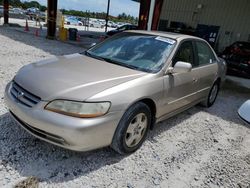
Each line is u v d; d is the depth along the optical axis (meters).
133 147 3.04
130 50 3.60
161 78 3.21
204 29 16.11
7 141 2.96
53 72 2.85
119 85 2.71
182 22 17.22
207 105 5.18
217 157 3.32
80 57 3.54
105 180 2.56
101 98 2.50
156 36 3.79
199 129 4.11
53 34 14.55
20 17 33.78
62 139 2.43
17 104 2.65
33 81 2.70
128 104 2.70
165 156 3.15
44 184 2.38
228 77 9.23
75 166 2.70
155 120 3.31
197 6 16.25
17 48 9.48
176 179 2.75
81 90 2.52
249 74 9.20
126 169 2.78
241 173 3.04
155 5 9.05
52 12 14.10
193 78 3.96
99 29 34.78
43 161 2.70
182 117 4.53
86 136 2.42
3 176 2.41
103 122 2.50
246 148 3.70
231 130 4.27
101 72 2.95
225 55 10.03
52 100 2.46
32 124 2.52
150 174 2.76
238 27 14.72
